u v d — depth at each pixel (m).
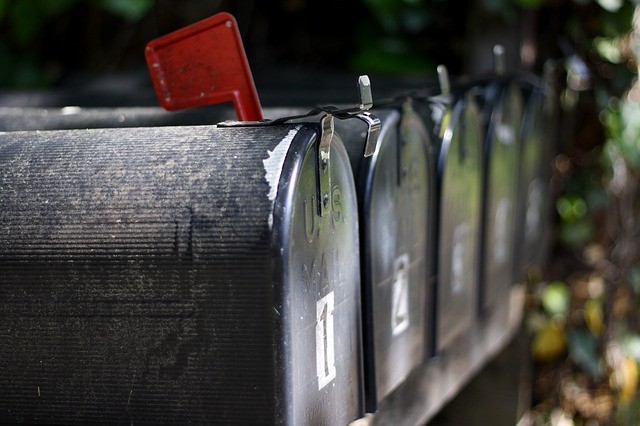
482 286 2.37
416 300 1.91
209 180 1.32
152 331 1.34
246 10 3.95
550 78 2.90
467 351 2.36
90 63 3.91
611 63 3.22
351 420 1.60
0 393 1.42
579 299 3.32
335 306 1.48
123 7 3.42
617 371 3.39
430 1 3.54
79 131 1.48
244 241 1.28
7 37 3.80
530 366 3.28
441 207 1.99
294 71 3.66
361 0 3.78
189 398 1.34
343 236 1.50
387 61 3.62
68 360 1.39
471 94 2.15
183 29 1.63
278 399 1.30
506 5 3.11
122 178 1.37
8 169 1.43
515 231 2.70
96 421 1.40
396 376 1.80
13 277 1.38
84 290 1.36
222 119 1.96
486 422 3.17
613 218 3.33
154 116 2.02
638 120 3.30
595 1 3.15
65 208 1.37
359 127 1.70
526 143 2.72
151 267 1.32
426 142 1.89
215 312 1.30
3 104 2.67
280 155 1.31
